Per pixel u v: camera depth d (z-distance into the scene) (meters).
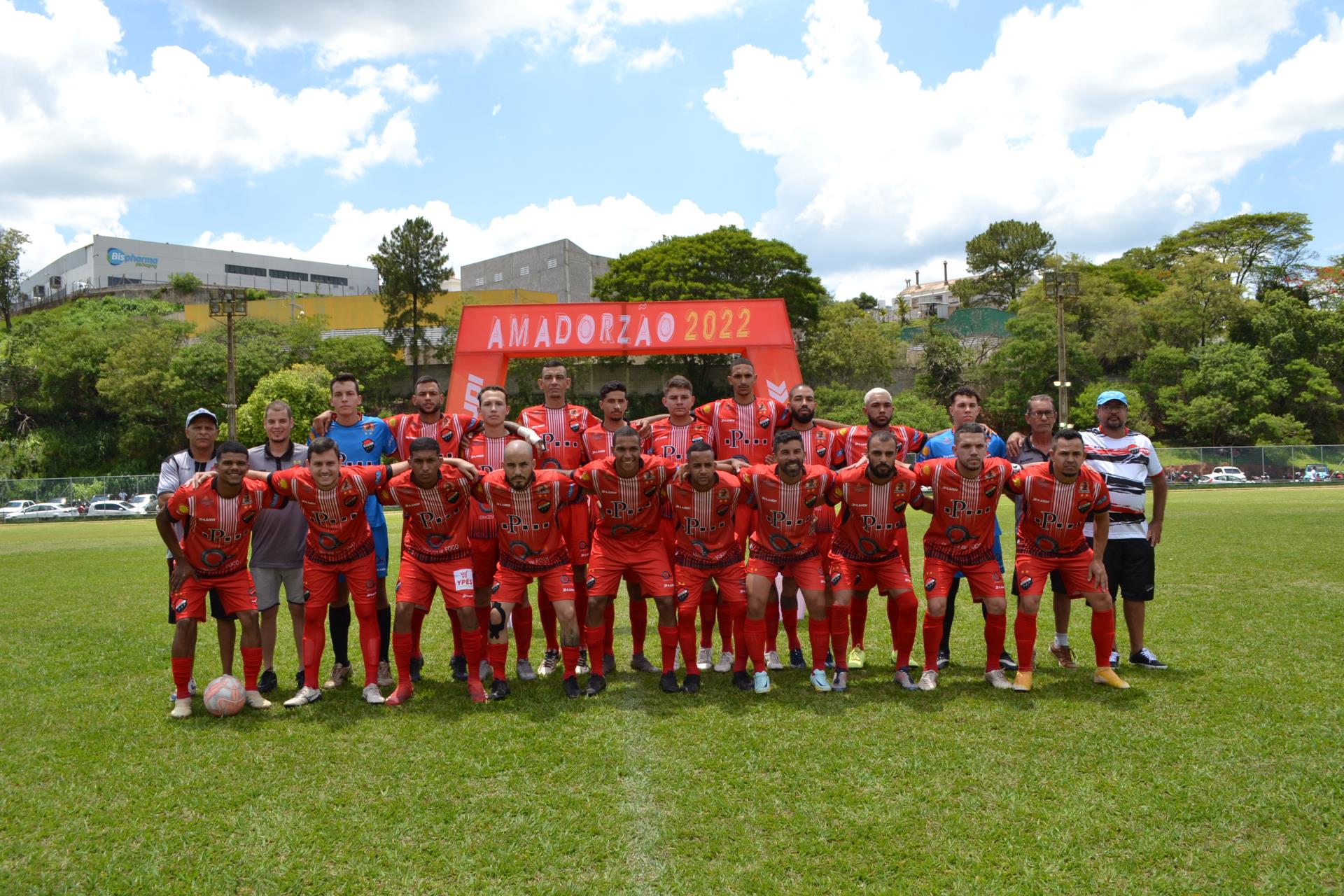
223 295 28.56
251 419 37.44
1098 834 3.51
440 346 49.16
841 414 42.62
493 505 5.73
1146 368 47.38
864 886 3.15
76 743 4.82
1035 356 45.69
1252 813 3.67
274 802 3.97
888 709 5.29
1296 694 5.29
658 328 10.02
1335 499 24.56
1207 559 11.15
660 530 6.19
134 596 10.20
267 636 6.01
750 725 5.00
